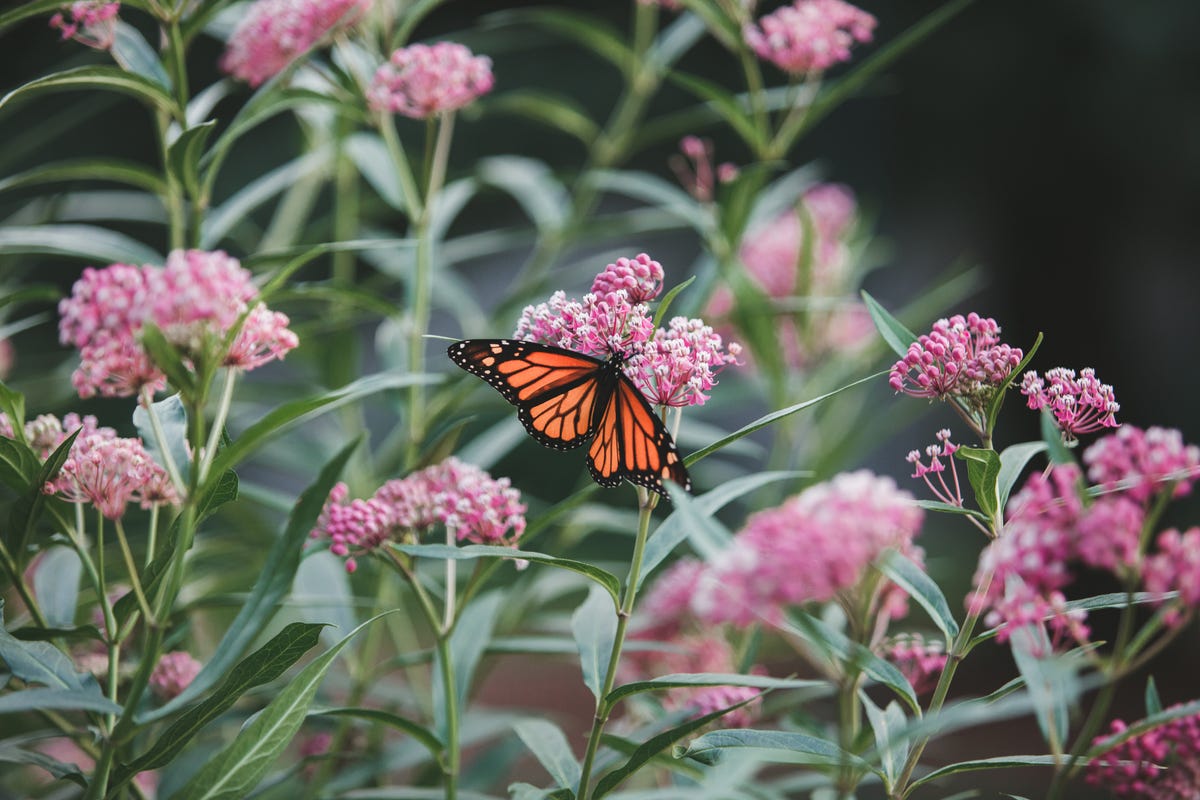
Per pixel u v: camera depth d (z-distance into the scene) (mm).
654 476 1056
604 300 1075
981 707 1028
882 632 1143
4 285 1335
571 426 1101
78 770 1079
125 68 1160
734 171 1282
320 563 1195
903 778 1055
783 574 986
